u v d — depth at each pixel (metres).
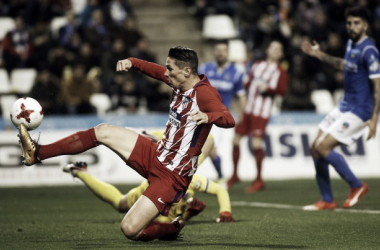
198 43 56.09
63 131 38.62
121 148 16.81
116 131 16.88
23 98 16.97
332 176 41.84
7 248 16.86
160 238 17.91
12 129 38.56
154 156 16.73
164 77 17.80
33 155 16.39
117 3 53.88
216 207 26.77
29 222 22.66
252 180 39.88
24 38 47.72
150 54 47.84
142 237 16.75
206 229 20.17
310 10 56.00
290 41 52.91
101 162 38.47
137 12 57.66
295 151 41.31
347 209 25.36
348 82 24.67
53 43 48.34
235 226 20.78
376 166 41.66
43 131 38.22
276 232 19.44
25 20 51.75
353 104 24.59
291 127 41.50
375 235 18.73
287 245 16.98
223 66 33.47
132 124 39.91
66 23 49.28
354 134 24.83
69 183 38.00
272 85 34.88
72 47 48.06
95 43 48.41
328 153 25.06
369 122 24.23
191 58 16.17
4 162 37.47
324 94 49.47
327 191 25.61
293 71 47.47
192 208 20.48
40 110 16.86
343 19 54.16
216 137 22.19
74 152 16.64
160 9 58.16
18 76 46.72
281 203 28.27
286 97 46.75
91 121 39.25
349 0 54.16
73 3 57.12
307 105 46.66
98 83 44.84
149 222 16.41
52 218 23.77
